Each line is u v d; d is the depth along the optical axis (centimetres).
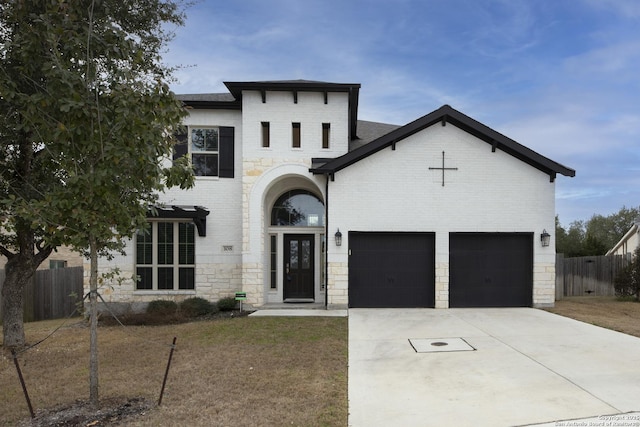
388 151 1144
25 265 764
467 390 511
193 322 1020
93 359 462
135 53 488
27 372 611
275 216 1316
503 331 844
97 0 519
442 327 888
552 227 1146
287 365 617
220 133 1233
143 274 1209
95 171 424
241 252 1215
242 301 1155
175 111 477
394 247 1153
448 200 1142
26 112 439
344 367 608
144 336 848
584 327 880
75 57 454
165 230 1220
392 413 444
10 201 416
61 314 1312
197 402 473
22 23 471
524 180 1148
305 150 1196
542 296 1145
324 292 1276
